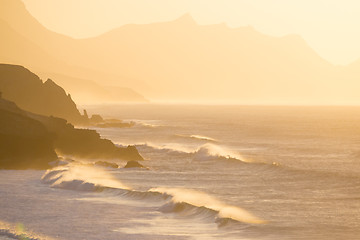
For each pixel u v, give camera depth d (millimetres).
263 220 86188
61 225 82812
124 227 81938
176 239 74938
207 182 129750
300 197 108562
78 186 114688
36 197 105375
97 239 74812
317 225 82875
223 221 83750
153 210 94062
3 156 147250
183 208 92812
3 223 83812
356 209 95562
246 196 109562
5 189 113938
